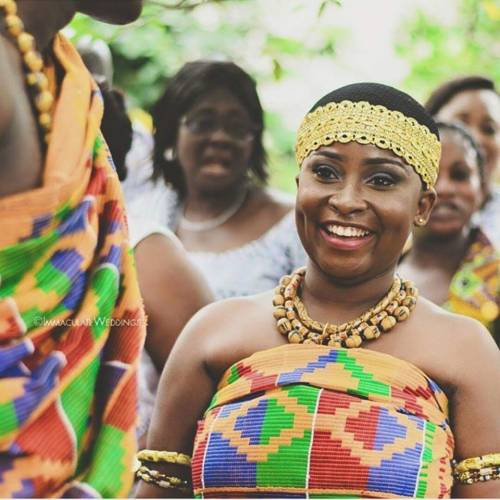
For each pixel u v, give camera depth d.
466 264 5.11
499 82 8.96
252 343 3.61
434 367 3.50
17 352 2.68
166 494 3.79
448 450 3.43
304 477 3.33
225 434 3.44
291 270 5.46
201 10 8.19
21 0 2.81
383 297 3.60
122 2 2.92
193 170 5.56
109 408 2.88
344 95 3.55
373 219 3.50
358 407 3.36
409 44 9.10
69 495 2.78
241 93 5.55
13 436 2.67
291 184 9.10
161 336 4.52
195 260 5.47
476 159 5.21
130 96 8.08
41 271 2.75
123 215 2.98
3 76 2.68
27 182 2.77
